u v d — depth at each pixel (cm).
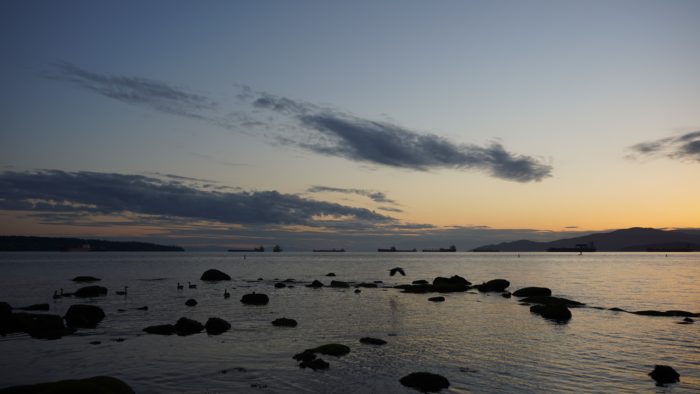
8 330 3164
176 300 5116
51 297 5431
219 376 2098
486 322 3622
